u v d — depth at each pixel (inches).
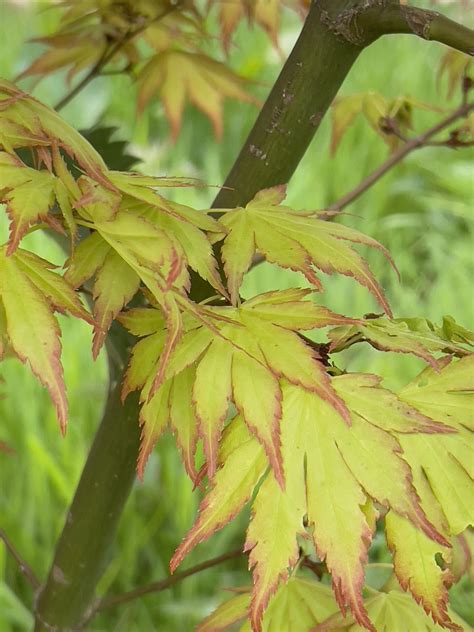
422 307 62.6
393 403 21.7
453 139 28.0
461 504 21.5
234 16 31.3
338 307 61.0
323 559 21.1
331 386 21.3
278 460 21.0
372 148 76.3
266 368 21.4
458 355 22.7
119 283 21.9
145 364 22.2
